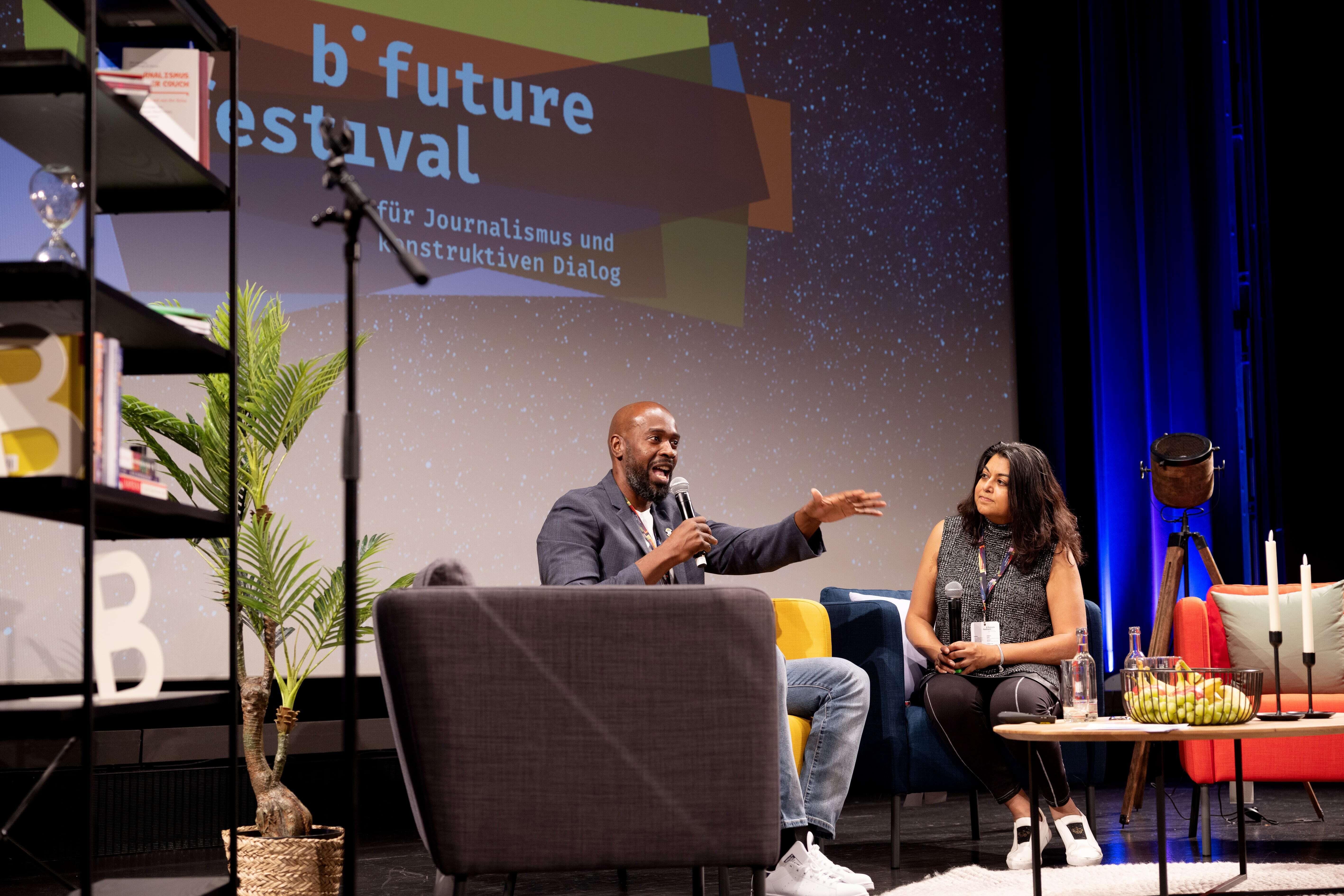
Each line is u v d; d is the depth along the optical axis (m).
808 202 4.63
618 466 2.77
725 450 4.36
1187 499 3.76
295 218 3.73
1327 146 4.79
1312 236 4.79
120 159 1.94
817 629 2.80
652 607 1.55
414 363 3.87
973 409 4.82
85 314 1.58
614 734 1.54
